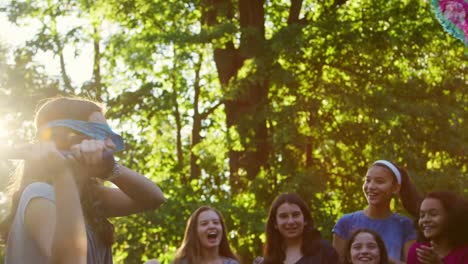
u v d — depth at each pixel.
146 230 19.64
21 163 2.93
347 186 21.17
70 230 2.55
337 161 21.11
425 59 22.06
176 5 21.95
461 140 20.41
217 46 20.50
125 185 3.03
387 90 20.47
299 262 6.79
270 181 20.33
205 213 7.79
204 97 26.02
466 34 6.75
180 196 20.83
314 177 19.67
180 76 24.20
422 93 21.09
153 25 23.28
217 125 25.64
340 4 21.73
